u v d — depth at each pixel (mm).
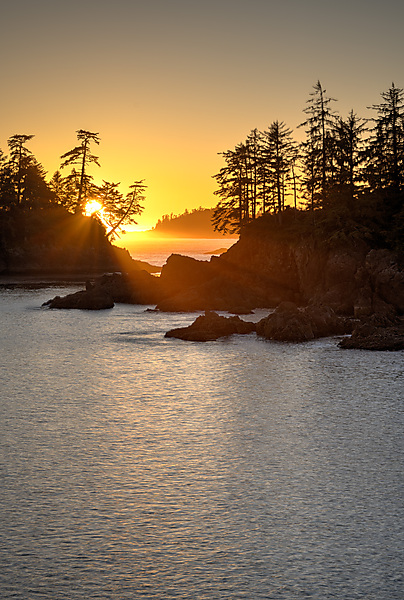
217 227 114125
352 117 91625
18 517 22219
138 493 24219
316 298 78188
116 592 18047
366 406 36125
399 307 71188
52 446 29328
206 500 23625
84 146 149250
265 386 40969
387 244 79062
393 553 19984
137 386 41094
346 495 24078
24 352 52688
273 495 24078
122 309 82125
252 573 18953
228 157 111438
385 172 90125
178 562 19500
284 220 100938
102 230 155875
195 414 34625
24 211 150250
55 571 19031
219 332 60750
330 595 17922
